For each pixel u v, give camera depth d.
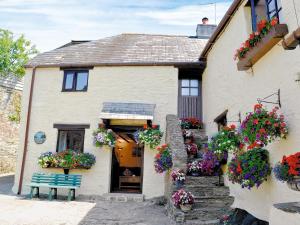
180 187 7.58
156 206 8.81
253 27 6.38
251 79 6.39
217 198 7.14
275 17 5.06
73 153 10.33
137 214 7.57
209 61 10.47
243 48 6.11
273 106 5.33
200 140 10.26
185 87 11.84
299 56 4.50
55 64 11.55
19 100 16.09
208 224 6.37
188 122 10.98
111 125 10.83
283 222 3.09
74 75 11.62
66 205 8.63
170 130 9.19
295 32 4.02
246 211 6.27
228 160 7.59
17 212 7.42
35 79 11.70
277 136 4.78
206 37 15.09
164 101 10.99
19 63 17.19
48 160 10.32
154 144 10.06
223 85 8.55
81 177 10.18
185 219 6.64
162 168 8.72
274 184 5.14
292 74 4.69
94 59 11.87
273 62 5.36
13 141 15.68
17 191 10.60
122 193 10.19
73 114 11.13
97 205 8.77
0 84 15.23
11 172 15.43
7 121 15.39
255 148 5.38
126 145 13.05
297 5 4.56
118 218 7.05
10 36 17.52
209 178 7.91
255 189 5.93
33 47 18.16
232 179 5.50
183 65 11.17
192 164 8.25
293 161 3.38
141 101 11.04
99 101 11.14
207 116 10.50
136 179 11.23
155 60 11.49
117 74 11.34
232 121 7.57
